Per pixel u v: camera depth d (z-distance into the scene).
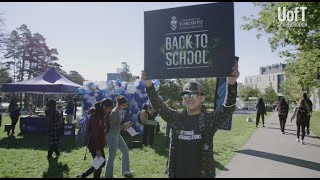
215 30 3.81
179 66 3.96
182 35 3.96
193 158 3.52
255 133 17.92
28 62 71.81
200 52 3.87
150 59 4.09
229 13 3.77
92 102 17.86
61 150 11.91
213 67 3.79
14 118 16.25
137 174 8.12
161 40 4.06
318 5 11.61
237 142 14.02
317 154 10.95
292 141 14.44
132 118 16.55
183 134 3.62
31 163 9.57
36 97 62.84
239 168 8.70
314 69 23.58
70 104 20.06
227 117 3.61
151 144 13.24
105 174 7.52
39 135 16.44
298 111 13.94
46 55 73.38
